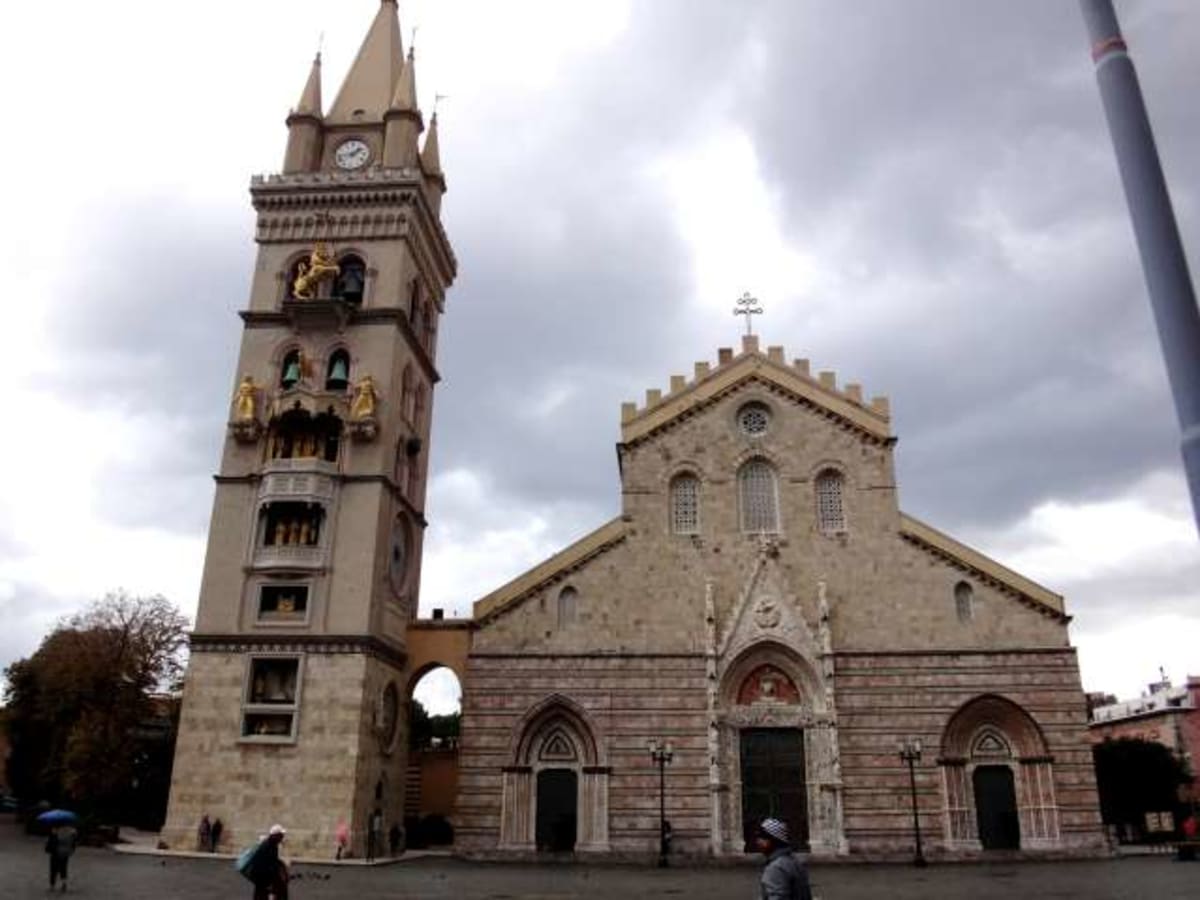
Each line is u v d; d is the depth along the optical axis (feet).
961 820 164.14
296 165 201.87
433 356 218.59
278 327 189.47
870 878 130.82
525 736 171.83
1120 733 405.80
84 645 242.37
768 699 173.68
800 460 187.21
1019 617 172.96
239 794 159.02
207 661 166.71
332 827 156.46
